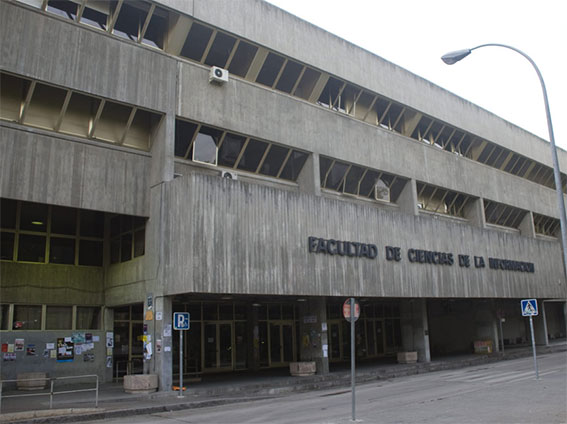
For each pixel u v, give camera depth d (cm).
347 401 1568
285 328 2895
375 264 2403
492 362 3000
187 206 1798
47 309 2025
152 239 1927
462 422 1101
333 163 2631
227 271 1820
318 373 2330
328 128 2586
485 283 3081
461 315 3744
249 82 2280
